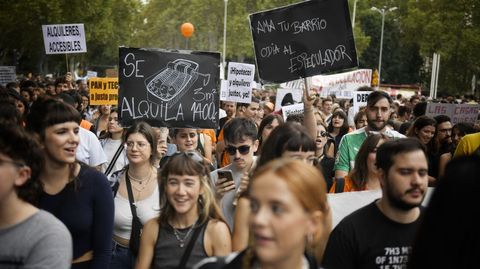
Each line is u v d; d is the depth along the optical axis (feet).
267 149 12.72
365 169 15.31
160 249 12.46
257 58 23.59
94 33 126.11
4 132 9.35
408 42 143.54
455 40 122.93
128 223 16.08
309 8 23.18
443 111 38.65
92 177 12.58
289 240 6.98
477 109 38.91
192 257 12.30
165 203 12.60
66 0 102.99
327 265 10.50
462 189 6.48
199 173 12.40
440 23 123.85
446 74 131.95
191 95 21.67
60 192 12.30
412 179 10.28
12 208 9.44
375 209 10.72
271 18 23.40
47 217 9.58
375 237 10.44
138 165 16.60
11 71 58.29
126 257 16.11
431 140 25.71
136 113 21.52
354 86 73.10
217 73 21.76
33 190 9.86
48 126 11.87
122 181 16.78
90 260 12.59
